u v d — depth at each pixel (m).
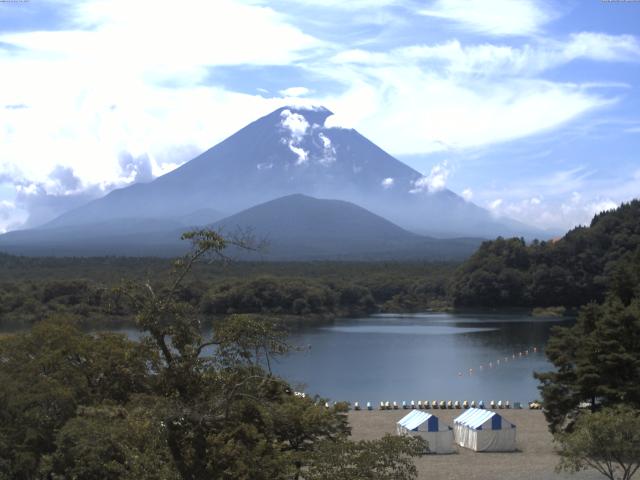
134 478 31.48
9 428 44.72
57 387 46.66
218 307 175.12
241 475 32.12
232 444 32.22
